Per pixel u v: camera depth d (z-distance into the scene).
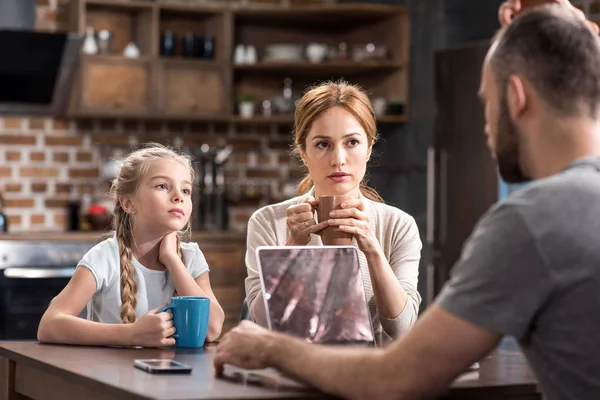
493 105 1.55
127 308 2.24
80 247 5.36
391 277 2.11
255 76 6.45
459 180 5.28
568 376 1.44
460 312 1.42
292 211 2.10
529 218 1.41
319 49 6.06
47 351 1.97
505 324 1.41
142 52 6.09
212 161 6.19
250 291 2.33
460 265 1.47
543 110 1.50
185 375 1.66
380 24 6.20
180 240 2.42
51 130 5.99
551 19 1.51
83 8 5.71
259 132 6.54
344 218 2.04
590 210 1.41
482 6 5.77
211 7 6.11
